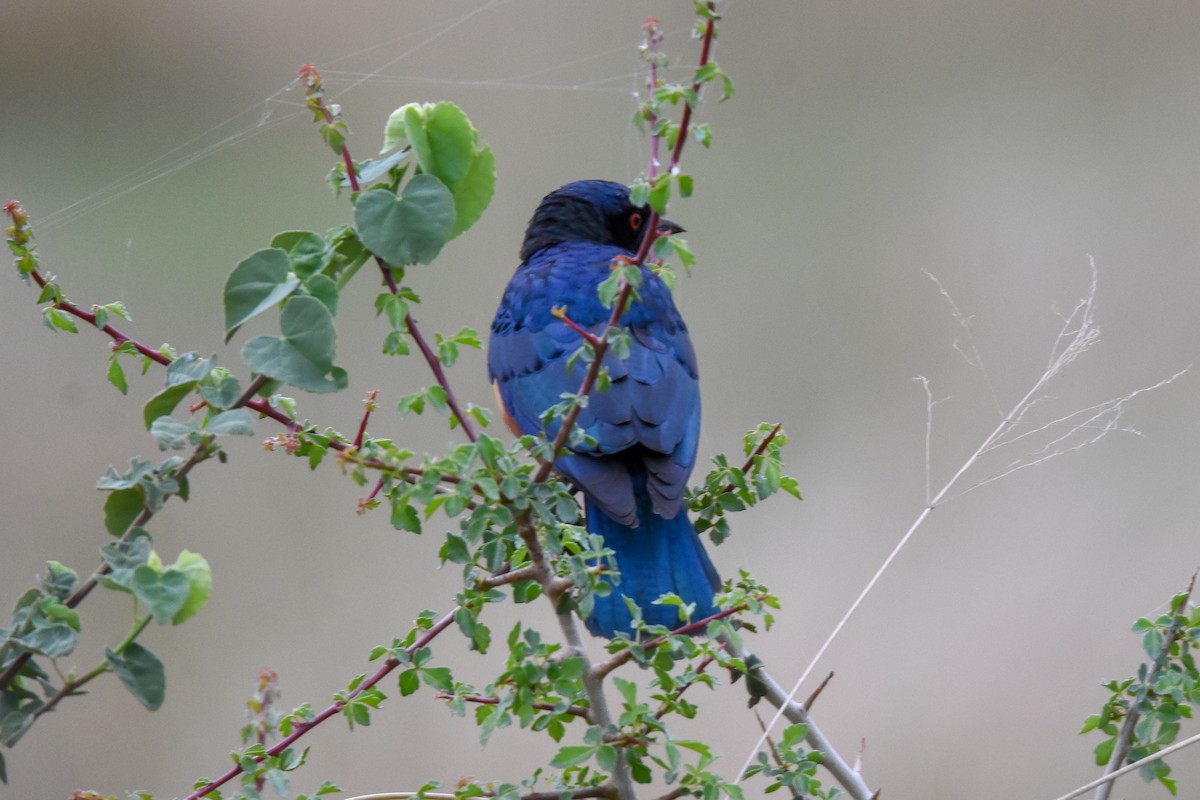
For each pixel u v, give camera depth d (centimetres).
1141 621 489
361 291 1430
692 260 392
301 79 430
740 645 451
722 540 563
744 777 450
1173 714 475
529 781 438
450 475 409
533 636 416
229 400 387
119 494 374
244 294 394
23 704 351
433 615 458
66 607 352
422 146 447
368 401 429
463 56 1719
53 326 440
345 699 450
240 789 436
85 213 1574
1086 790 470
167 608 335
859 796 487
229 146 1652
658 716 433
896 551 507
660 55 387
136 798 447
